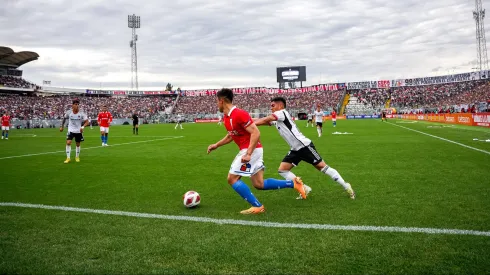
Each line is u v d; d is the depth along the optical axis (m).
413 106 63.16
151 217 4.34
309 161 5.36
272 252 3.13
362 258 2.96
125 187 6.35
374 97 71.69
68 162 10.10
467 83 63.59
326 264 2.86
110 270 2.84
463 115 28.77
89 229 3.89
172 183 6.70
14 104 55.78
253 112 68.31
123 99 75.06
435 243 3.25
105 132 16.06
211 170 8.32
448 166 7.92
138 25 73.06
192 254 3.13
